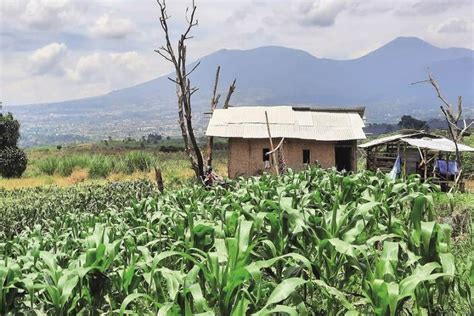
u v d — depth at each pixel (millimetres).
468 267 5676
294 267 4926
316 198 8141
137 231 8953
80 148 78938
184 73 20469
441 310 5141
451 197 8461
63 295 4969
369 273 4848
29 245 8336
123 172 38750
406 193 8297
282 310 3846
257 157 25000
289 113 25594
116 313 5680
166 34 20156
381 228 6680
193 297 4145
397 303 4410
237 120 25594
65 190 24484
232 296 4379
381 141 25719
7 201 20875
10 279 5332
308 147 24609
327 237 5559
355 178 9836
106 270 5656
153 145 89500
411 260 5113
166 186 24219
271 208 7117
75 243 8102
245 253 4598
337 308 5359
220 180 19828
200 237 5980
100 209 17938
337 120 25500
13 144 44250
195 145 20438
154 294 5754
